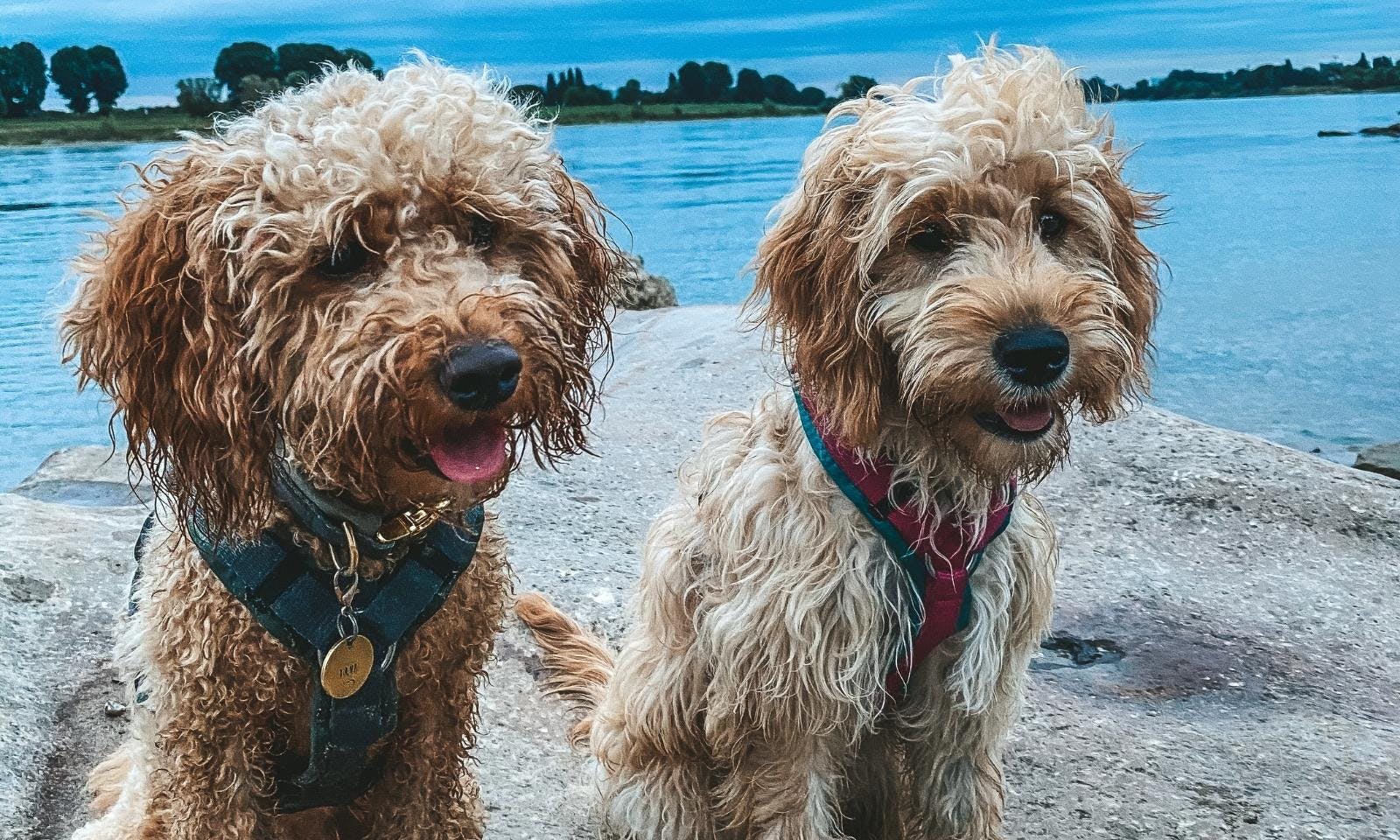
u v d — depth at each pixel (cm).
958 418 89
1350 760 115
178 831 83
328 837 96
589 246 90
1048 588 99
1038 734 118
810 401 94
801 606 92
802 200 96
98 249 84
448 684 88
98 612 126
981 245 90
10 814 102
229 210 78
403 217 78
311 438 77
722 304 293
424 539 83
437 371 75
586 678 118
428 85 85
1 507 143
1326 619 142
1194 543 158
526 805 107
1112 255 97
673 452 183
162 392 80
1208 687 128
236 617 80
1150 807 109
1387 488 172
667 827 105
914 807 105
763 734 96
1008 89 92
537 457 82
